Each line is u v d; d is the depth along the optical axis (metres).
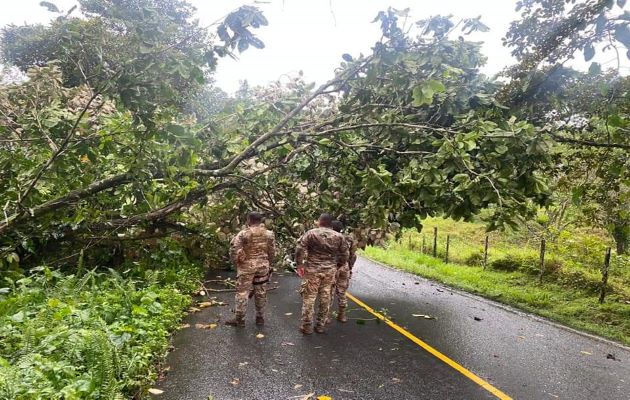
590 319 9.09
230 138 8.59
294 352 6.39
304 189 10.23
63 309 5.60
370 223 6.93
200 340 6.81
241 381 5.34
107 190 8.70
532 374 5.83
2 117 7.53
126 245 10.17
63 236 8.47
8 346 4.87
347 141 8.35
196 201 8.88
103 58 5.95
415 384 5.39
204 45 6.09
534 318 8.93
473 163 6.84
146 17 5.88
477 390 5.27
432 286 12.30
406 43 6.48
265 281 7.75
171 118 6.92
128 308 6.66
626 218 8.44
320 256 7.33
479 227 25.48
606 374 5.91
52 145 7.09
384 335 7.36
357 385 5.32
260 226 7.79
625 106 7.15
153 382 5.14
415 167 6.75
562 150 8.79
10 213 7.54
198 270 11.35
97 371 4.41
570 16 6.60
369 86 7.54
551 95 7.43
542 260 12.50
